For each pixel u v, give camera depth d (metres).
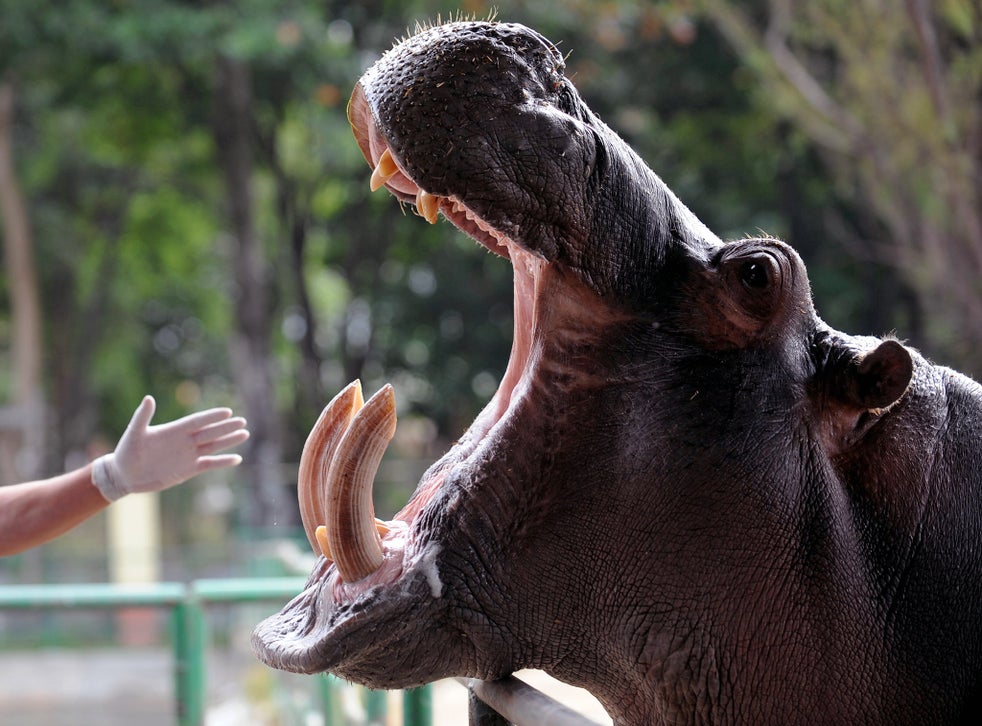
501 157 2.98
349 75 25.09
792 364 3.19
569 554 3.12
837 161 15.05
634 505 3.09
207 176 34.38
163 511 20.52
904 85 12.15
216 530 20.88
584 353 3.12
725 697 3.13
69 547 19.50
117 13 24.16
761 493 3.09
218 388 53.72
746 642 3.11
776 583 3.11
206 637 7.98
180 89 28.47
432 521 3.16
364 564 3.08
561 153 3.01
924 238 13.06
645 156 25.88
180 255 43.34
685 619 3.10
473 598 3.11
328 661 3.00
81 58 25.16
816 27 13.58
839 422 3.24
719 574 3.08
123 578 19.02
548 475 3.12
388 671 3.12
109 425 50.94
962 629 3.29
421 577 3.08
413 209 3.48
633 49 23.92
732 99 23.77
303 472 3.35
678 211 3.30
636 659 3.15
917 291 15.69
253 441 27.78
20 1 23.27
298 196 32.31
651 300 3.15
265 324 28.25
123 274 44.78
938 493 3.33
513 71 3.04
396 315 31.05
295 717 9.80
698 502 3.08
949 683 3.27
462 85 3.00
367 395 34.66
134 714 13.46
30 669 15.19
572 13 21.95
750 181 25.23
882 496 3.28
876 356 3.13
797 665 3.14
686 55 23.31
